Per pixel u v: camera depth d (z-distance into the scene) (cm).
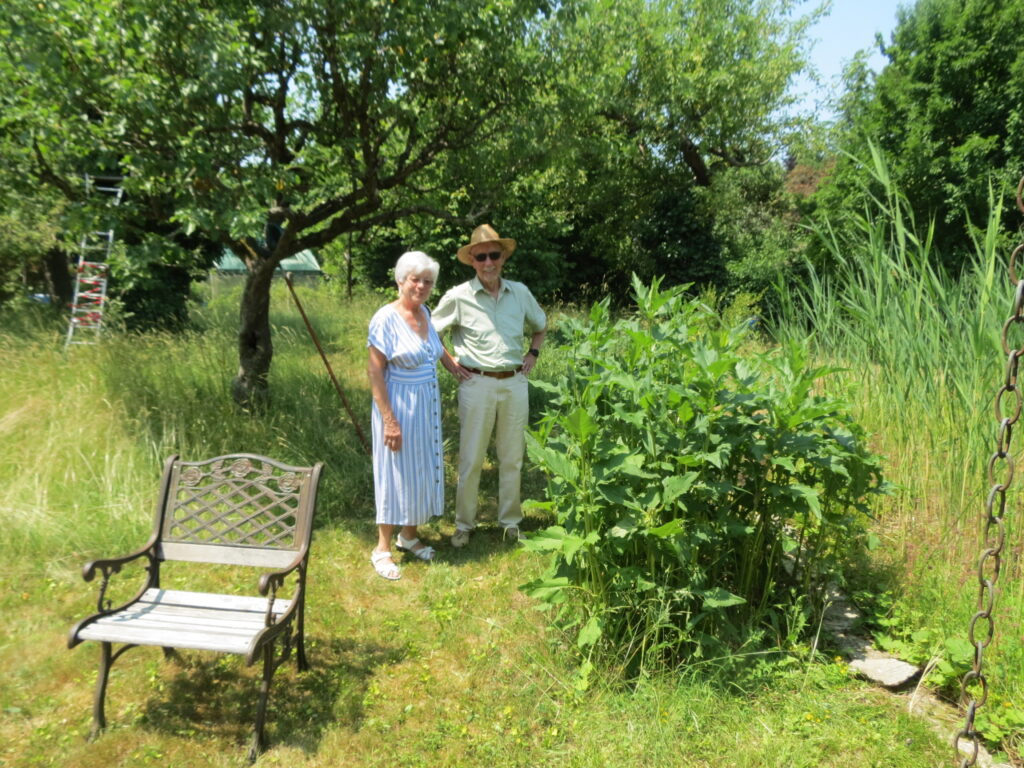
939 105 1568
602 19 1536
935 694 323
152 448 546
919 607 371
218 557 330
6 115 486
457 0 511
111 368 650
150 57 466
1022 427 448
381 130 609
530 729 307
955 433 470
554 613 379
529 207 1311
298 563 315
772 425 353
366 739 299
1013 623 339
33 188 557
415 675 345
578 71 643
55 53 438
